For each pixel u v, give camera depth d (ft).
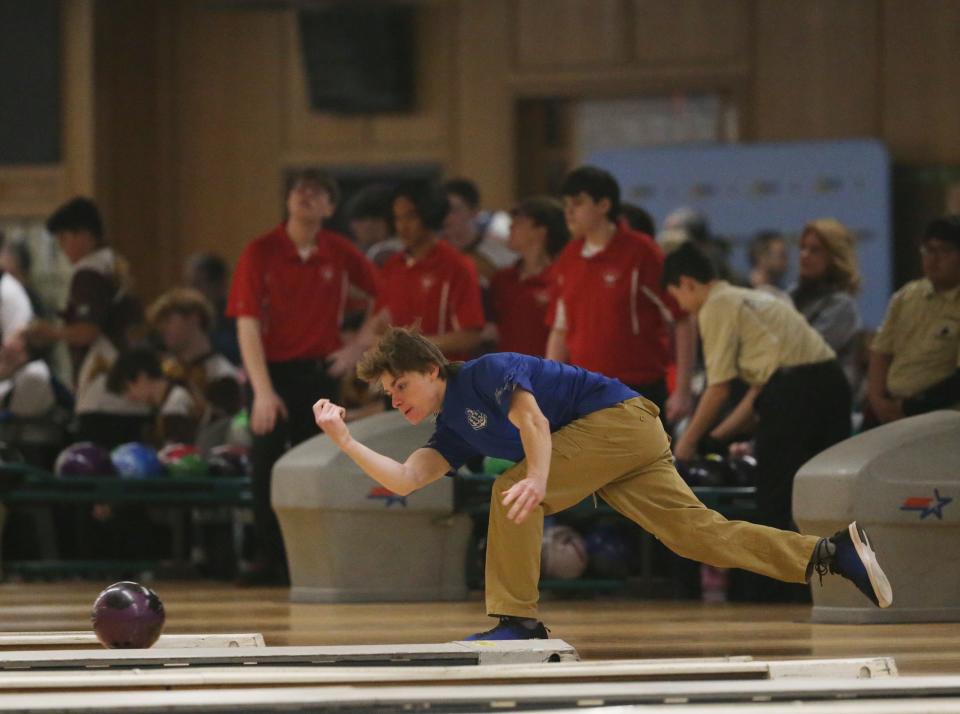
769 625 52.19
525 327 73.67
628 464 41.19
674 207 117.19
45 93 128.06
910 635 47.67
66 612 58.23
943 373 62.90
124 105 130.52
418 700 28.76
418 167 129.49
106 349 83.97
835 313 69.15
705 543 41.57
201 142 133.28
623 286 64.64
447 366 39.63
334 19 126.52
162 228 133.39
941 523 52.34
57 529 82.89
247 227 132.87
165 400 83.97
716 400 61.57
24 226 128.57
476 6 128.36
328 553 62.49
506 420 39.50
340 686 32.32
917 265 118.83
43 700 28.81
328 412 39.83
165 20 133.69
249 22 132.57
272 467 69.05
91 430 83.30
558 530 68.08
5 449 78.38
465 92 128.67
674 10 124.47
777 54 122.52
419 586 63.26
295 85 131.95
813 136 121.70
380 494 62.39
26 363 84.28
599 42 126.00
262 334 69.46
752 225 116.06
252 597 65.92
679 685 29.96
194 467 78.84
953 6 118.93
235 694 29.17
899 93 120.06
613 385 41.73
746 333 61.52
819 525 53.01
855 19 120.88
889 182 114.73
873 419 65.92
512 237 74.28
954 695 30.22
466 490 63.62
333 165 131.03
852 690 29.91
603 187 64.69
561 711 28.04
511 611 40.75
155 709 28.22
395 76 128.06
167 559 84.33
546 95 126.93
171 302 86.79
